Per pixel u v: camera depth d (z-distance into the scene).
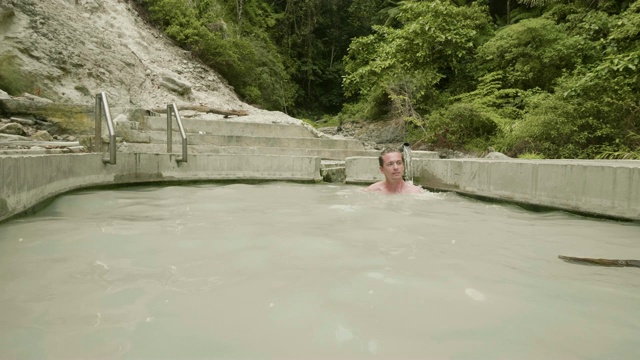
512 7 16.95
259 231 2.93
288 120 11.80
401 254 2.33
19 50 8.27
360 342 1.28
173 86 12.00
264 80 17.84
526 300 1.63
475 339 1.30
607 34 10.68
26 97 7.12
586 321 1.44
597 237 2.83
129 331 1.33
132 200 4.55
